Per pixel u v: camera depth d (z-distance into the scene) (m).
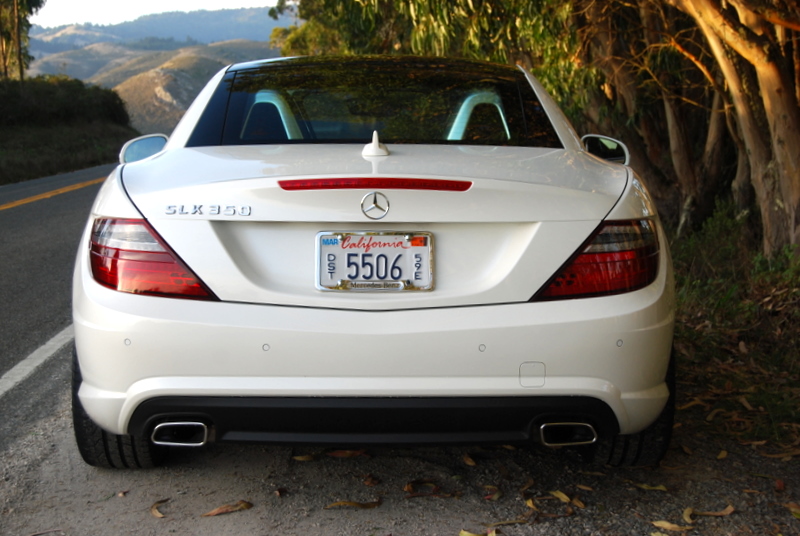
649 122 8.58
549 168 2.37
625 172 2.52
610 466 2.80
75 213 10.70
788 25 4.95
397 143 2.64
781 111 5.28
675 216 8.38
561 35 7.20
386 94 2.92
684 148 7.86
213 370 2.15
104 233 2.24
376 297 2.17
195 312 2.14
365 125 2.75
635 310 2.20
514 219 2.18
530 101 2.95
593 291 2.20
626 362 2.20
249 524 2.37
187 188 2.21
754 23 5.10
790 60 5.81
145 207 2.21
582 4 7.06
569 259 2.19
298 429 2.21
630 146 8.41
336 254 2.19
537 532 2.33
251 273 2.18
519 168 2.33
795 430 3.18
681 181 7.96
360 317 2.15
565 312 2.17
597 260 2.20
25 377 3.83
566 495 2.56
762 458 2.91
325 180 2.15
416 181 2.15
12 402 3.48
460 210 2.17
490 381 2.16
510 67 3.30
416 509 2.47
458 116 2.81
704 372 3.90
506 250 2.20
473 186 2.16
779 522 2.40
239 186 2.17
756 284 5.04
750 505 2.52
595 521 2.40
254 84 2.98
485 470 2.77
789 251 5.20
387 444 2.21
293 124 2.75
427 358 2.13
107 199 2.31
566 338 2.16
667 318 2.30
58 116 39.00
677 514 2.45
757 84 5.73
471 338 2.14
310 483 2.66
